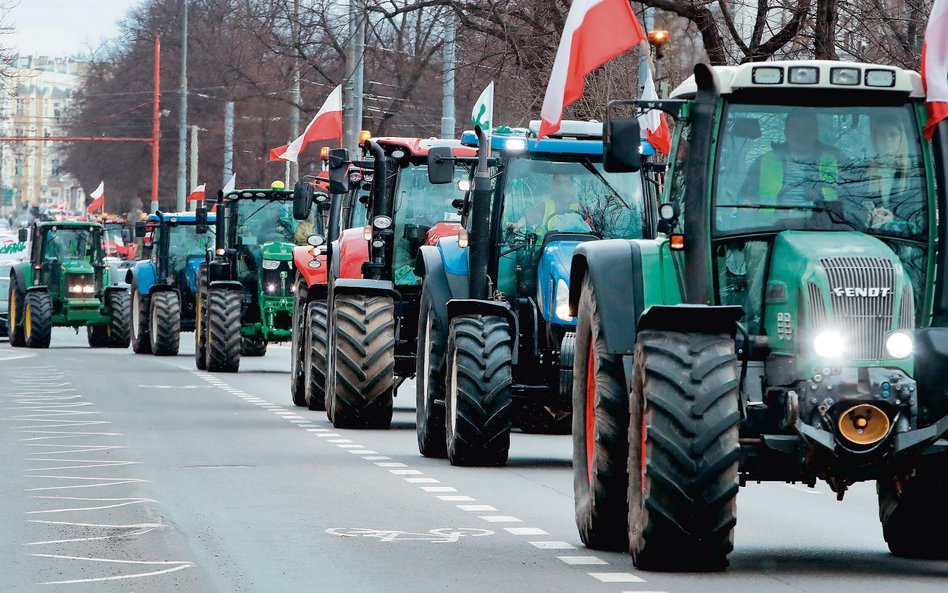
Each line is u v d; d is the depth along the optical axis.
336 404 52.19
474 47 92.88
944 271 26.12
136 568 26.56
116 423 55.06
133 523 31.67
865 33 66.69
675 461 24.31
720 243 26.64
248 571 26.23
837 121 26.88
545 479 39.16
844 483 25.09
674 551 24.91
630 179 42.94
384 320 52.34
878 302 24.67
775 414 25.27
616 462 27.41
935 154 26.45
